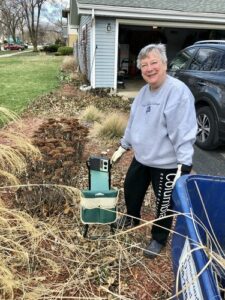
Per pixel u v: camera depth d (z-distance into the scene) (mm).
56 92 10352
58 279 2531
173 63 6922
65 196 3367
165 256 2807
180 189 1844
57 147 3623
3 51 50875
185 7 10828
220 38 13977
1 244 2609
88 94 10070
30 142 3566
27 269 2588
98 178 2947
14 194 3459
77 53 16969
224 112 5102
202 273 1318
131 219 3078
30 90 10859
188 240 1563
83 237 2973
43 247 2846
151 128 2506
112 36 10406
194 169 4824
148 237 3043
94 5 9789
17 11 58188
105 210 2805
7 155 3043
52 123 4438
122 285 2504
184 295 1581
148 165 2641
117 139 5625
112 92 10445
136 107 2652
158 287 2496
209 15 10875
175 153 2510
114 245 2883
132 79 14555
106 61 10562
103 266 2674
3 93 10320
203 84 5523
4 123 4602
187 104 2357
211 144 5480
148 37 15320
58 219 3252
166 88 2389
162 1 10906
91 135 5750
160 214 2680
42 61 23906
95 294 2418
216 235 2053
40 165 3441
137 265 2707
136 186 2898
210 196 1995
